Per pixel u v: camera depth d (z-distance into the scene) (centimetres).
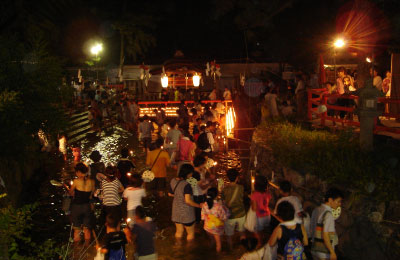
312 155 912
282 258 588
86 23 3631
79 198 830
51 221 998
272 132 1310
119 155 1742
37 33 1354
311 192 834
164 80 2727
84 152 1828
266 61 3572
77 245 838
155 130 2133
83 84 2923
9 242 696
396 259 633
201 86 3409
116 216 622
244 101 2962
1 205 841
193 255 776
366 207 692
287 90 2720
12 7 1605
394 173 758
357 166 790
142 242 632
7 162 1147
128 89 3409
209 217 779
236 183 800
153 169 1100
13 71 1224
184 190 790
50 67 1307
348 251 716
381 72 1980
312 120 1383
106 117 2523
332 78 1880
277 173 1002
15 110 1123
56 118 1342
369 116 882
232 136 1911
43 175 1430
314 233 598
